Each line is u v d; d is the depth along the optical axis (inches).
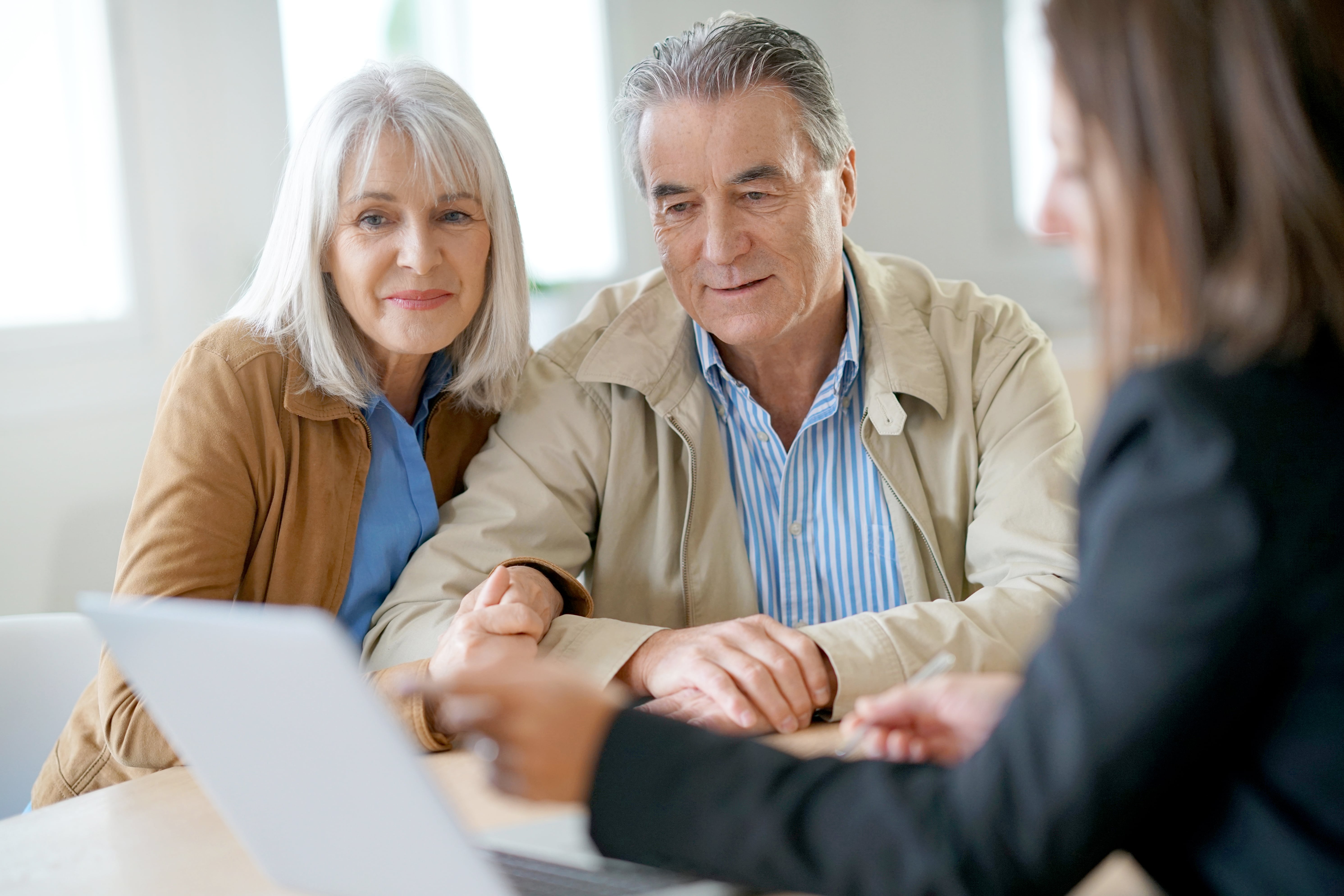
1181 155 21.9
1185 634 20.5
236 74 116.2
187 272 112.8
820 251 56.7
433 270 55.6
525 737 25.9
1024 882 22.3
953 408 59.6
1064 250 163.3
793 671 44.2
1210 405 21.0
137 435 106.4
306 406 55.3
